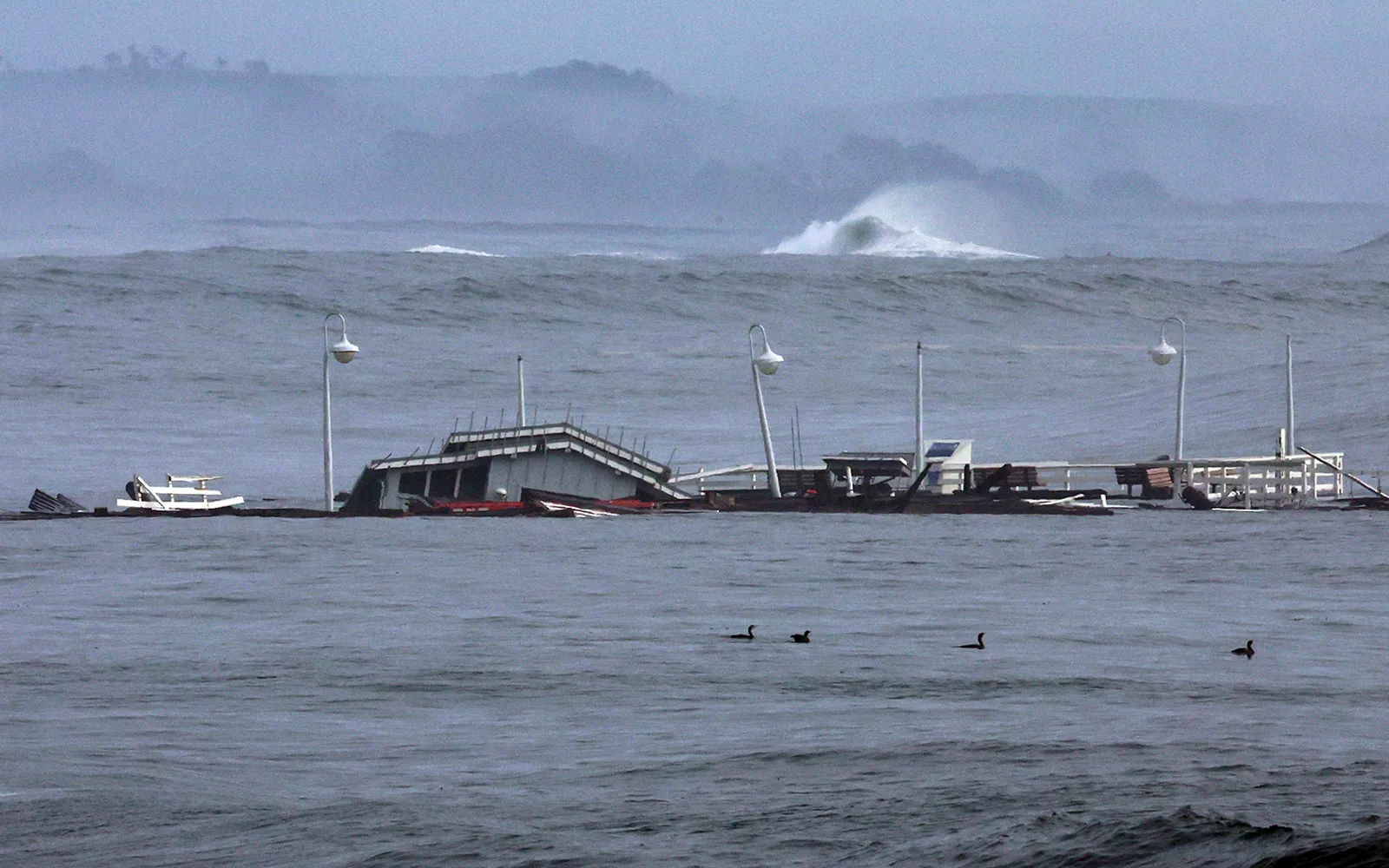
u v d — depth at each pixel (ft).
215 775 132.77
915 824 105.70
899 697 176.14
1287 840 85.20
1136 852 87.66
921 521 412.77
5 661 207.31
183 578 302.45
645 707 170.60
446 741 150.61
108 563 324.60
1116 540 370.12
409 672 197.16
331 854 101.09
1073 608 263.49
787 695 178.50
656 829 106.73
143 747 148.05
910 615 253.85
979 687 183.73
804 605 266.16
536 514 419.95
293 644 221.66
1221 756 134.72
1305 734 147.95
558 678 191.93
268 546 352.90
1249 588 292.40
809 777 128.26
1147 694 177.06
